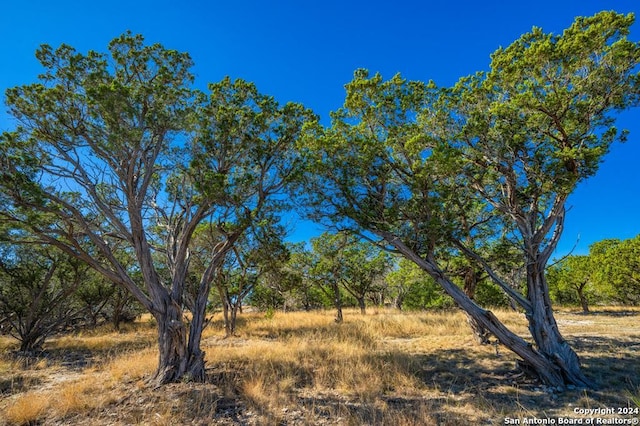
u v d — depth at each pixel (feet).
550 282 100.58
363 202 28.96
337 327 52.42
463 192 30.48
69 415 19.35
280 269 62.85
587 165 22.67
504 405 20.17
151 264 25.70
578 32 22.75
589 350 32.14
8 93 22.40
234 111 27.20
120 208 27.25
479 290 82.53
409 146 24.36
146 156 26.48
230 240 28.91
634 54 21.40
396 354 31.53
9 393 24.16
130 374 26.50
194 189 27.30
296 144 28.96
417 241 27.20
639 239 82.43
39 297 42.70
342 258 68.28
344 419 18.81
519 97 23.25
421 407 19.54
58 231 24.09
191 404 20.52
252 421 18.72
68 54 23.91
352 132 27.55
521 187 27.50
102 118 22.36
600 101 23.71
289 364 29.07
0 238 23.77
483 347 35.42
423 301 96.22
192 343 25.80
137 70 26.58
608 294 95.96
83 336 55.88
